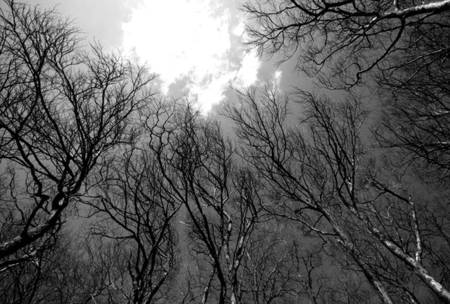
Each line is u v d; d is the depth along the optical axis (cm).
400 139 674
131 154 685
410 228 830
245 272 1002
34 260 498
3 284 650
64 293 791
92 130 517
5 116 430
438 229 864
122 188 699
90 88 519
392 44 490
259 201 859
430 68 568
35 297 698
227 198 795
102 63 539
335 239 754
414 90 607
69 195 445
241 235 771
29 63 433
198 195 781
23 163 420
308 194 815
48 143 477
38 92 429
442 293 497
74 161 470
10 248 354
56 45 478
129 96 572
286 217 833
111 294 779
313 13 505
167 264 767
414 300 652
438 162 644
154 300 858
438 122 613
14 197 490
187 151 713
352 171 793
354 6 472
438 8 393
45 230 394
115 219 664
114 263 862
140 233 750
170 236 796
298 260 1084
